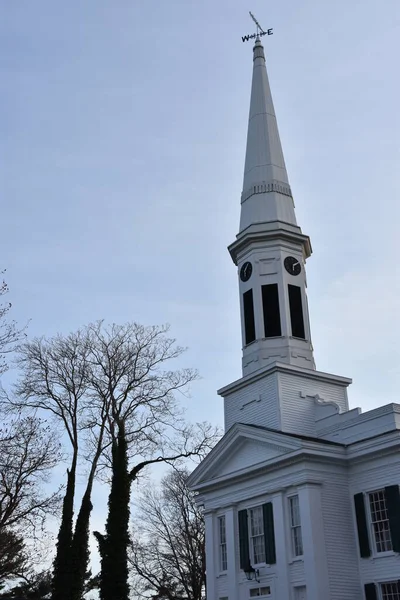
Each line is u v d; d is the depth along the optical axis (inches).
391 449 1169.4
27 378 1616.6
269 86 1867.6
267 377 1438.2
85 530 1505.9
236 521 1350.9
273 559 1223.5
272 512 1259.2
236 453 1401.3
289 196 1685.5
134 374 1672.0
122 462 1421.0
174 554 2260.1
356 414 1306.6
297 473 1230.3
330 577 1141.7
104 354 1674.5
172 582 2274.9
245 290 1590.8
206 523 1428.4
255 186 1691.7
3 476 1392.7
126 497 1385.3
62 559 1465.3
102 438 1616.6
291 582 1179.9
